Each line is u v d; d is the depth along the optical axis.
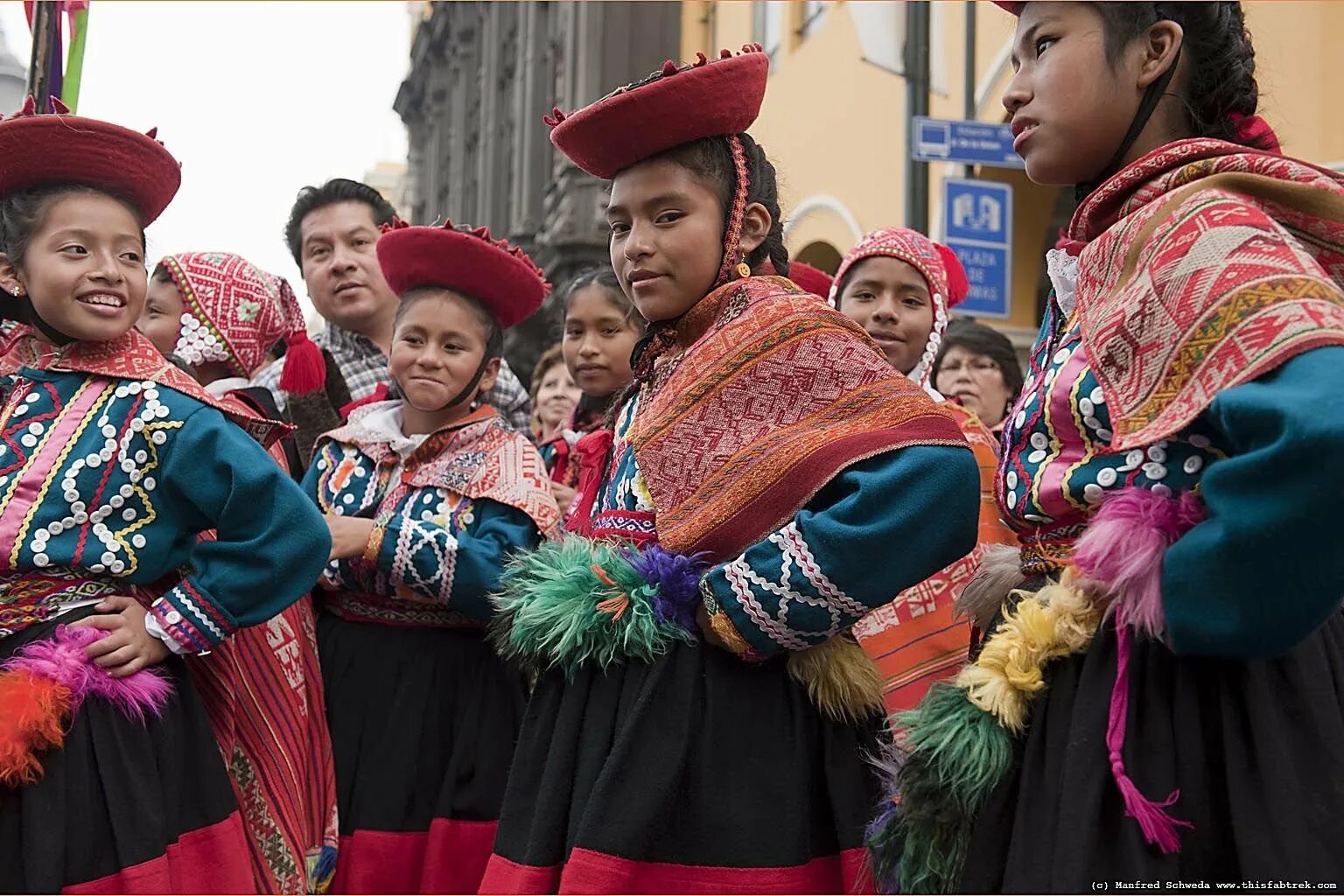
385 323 3.59
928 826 1.54
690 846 1.77
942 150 5.88
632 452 2.03
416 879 2.58
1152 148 1.59
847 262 3.17
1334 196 1.40
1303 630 1.24
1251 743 1.31
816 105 10.38
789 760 1.82
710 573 1.78
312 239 3.56
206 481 2.09
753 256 2.10
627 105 1.92
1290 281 1.27
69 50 2.96
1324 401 1.16
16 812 1.87
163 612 2.05
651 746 1.77
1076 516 1.51
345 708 2.68
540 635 1.90
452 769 2.61
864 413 1.81
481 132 18.92
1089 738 1.37
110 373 2.11
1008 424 1.62
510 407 3.58
